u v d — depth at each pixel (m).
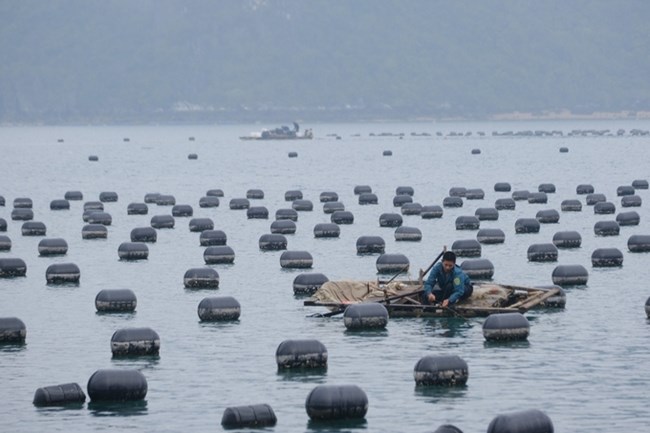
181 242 138.38
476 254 120.31
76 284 108.88
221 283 107.81
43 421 65.75
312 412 64.81
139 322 90.56
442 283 90.38
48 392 68.81
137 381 69.38
